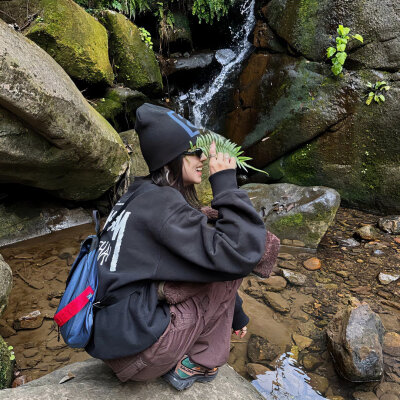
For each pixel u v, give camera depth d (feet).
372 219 15.16
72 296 4.66
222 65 21.54
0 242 12.11
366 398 7.33
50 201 13.51
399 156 15.01
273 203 13.53
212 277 4.36
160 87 19.11
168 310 4.66
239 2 21.76
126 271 4.48
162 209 4.37
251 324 9.22
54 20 13.16
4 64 8.34
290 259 12.12
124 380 4.92
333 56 16.07
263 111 17.93
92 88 15.88
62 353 8.25
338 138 16.08
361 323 8.22
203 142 4.75
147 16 20.80
